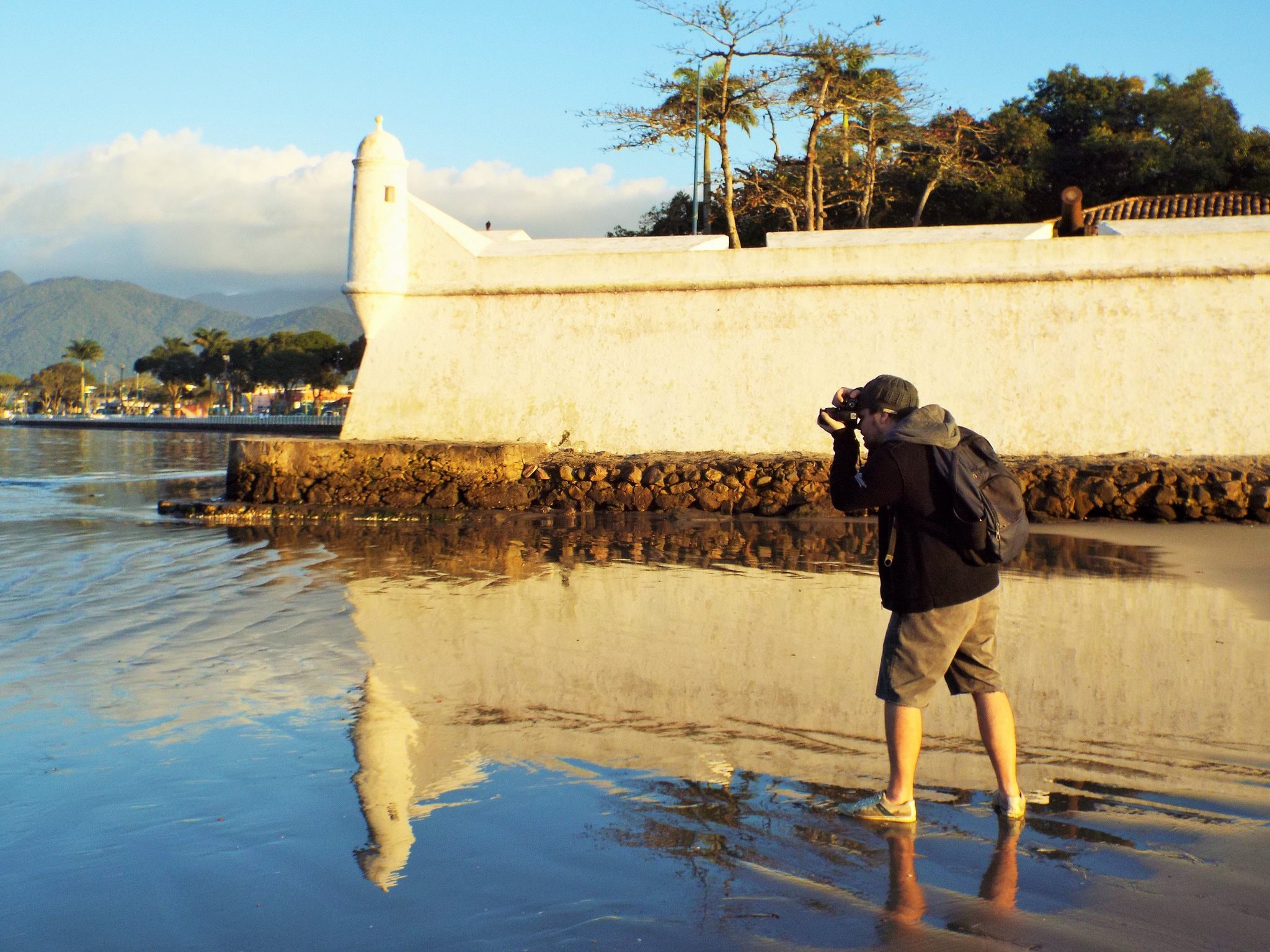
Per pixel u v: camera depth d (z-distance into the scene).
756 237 41.91
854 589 10.23
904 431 4.00
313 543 14.30
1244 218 20.67
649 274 20.47
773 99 33.50
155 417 103.62
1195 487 16.45
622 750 5.07
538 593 9.97
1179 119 41.53
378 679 6.62
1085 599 9.49
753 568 11.70
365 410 21.52
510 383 21.08
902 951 3.02
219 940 3.12
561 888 3.47
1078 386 19.00
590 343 20.83
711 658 7.19
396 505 19.28
